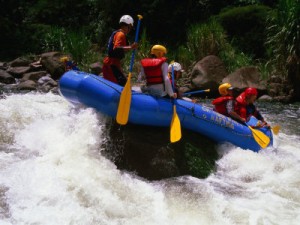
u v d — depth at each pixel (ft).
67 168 14.06
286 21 30.91
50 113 18.79
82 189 13.12
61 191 12.87
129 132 15.57
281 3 31.73
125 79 16.48
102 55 41.06
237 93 30.78
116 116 15.16
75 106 17.04
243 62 36.24
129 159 15.24
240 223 12.82
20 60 36.09
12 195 12.50
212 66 32.17
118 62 16.26
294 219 13.12
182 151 15.87
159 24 45.39
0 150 14.97
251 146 17.79
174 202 13.51
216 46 36.60
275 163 16.69
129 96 14.76
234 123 17.30
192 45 37.11
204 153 16.42
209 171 15.92
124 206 12.91
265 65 34.01
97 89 15.20
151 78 15.81
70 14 49.85
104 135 15.38
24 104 19.66
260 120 19.13
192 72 32.32
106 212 12.57
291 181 15.53
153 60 15.81
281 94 31.14
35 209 12.11
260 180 15.56
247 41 39.60
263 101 30.55
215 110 18.28
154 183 14.73
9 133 16.03
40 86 31.35
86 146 15.06
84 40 39.88
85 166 14.24
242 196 14.32
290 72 31.14
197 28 37.50
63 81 16.16
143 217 12.61
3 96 26.66
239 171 16.07
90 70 35.65
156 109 15.35
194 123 16.25
